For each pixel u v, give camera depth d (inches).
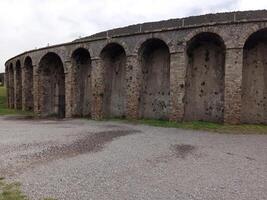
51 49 994.1
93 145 449.4
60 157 372.2
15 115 1054.4
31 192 246.7
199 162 350.9
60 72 1079.0
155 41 783.1
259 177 294.5
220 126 636.7
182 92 714.2
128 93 798.5
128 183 274.1
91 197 238.1
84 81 970.7
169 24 852.6
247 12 774.5
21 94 1238.3
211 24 671.1
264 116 698.2
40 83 1050.7
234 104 649.0
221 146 445.4
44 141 485.4
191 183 275.7
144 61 825.5
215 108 732.0
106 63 886.4
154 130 619.5
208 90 744.3
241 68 645.9
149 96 831.7
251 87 708.0
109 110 904.9
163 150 415.8
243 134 556.7
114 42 825.5
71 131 607.8
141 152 402.3
